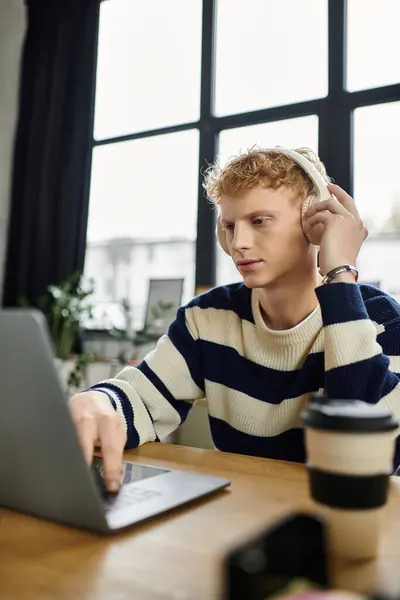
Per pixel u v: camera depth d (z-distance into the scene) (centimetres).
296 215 84
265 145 95
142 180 299
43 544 43
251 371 98
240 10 278
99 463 69
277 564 26
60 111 305
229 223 86
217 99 282
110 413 71
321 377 91
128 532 46
